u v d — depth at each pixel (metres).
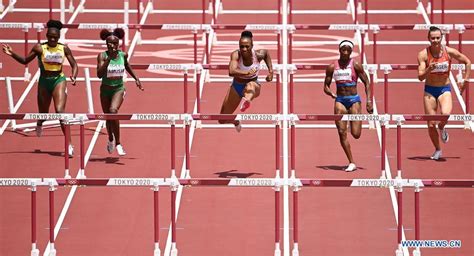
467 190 51.91
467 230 48.03
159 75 66.94
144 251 46.34
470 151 55.97
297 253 44.28
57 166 53.97
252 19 75.25
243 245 46.78
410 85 64.69
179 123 59.84
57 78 54.59
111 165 54.12
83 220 49.06
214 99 62.66
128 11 73.62
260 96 62.53
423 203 50.59
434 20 74.94
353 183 43.03
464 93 63.06
